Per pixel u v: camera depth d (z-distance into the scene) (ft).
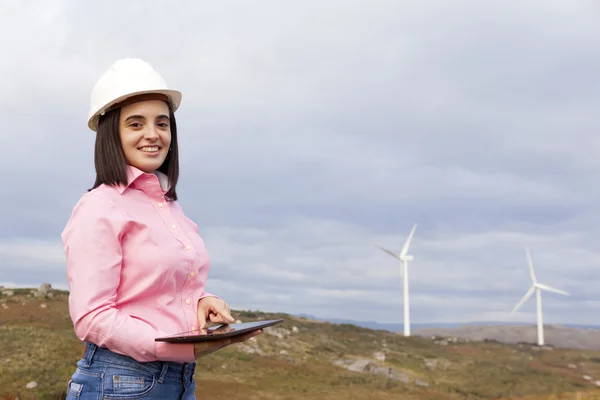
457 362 76.43
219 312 9.75
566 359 83.30
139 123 9.63
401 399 52.65
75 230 8.86
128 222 8.96
